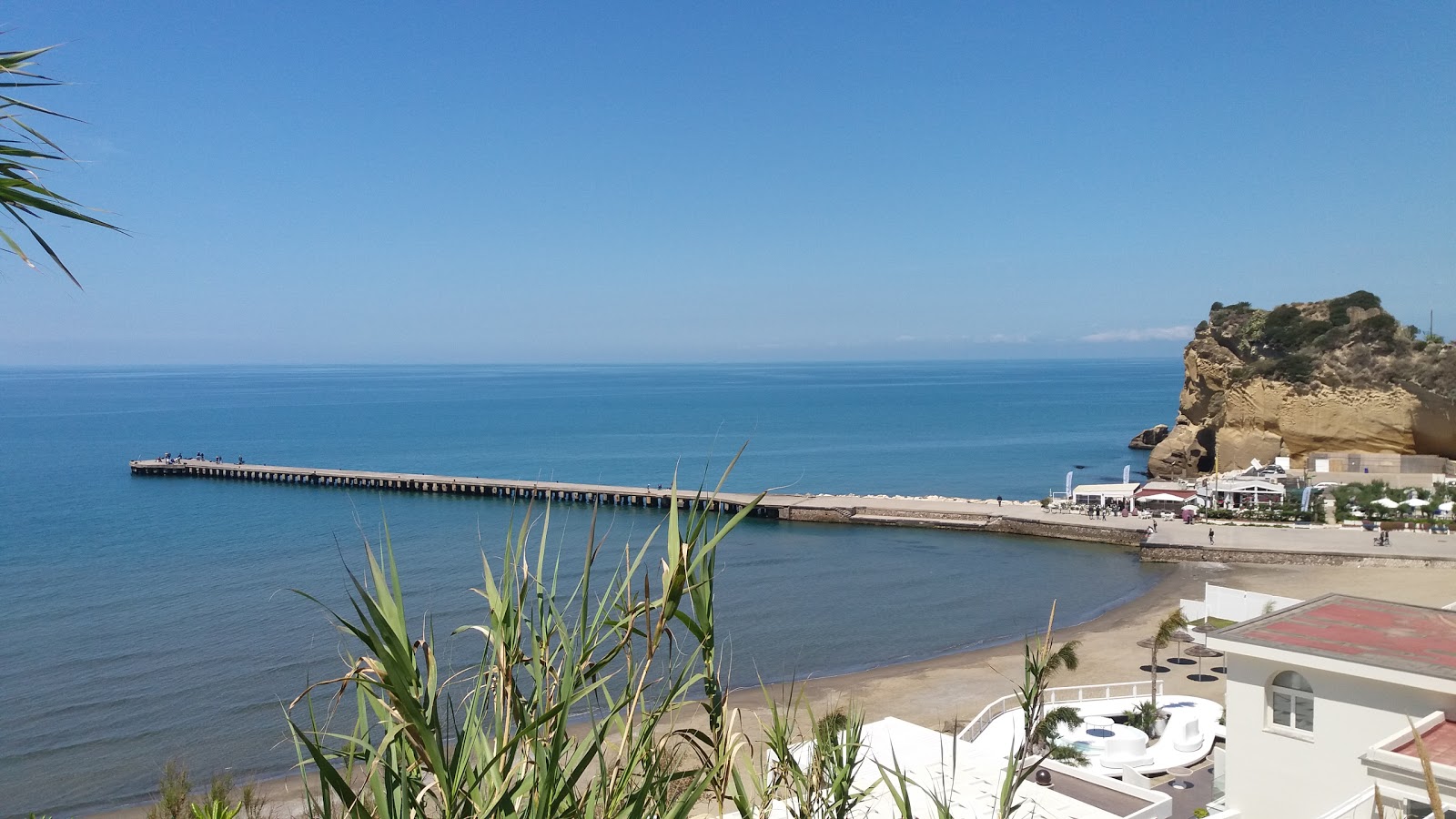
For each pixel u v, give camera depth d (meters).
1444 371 81.12
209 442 162.50
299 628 45.91
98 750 31.33
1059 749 21.31
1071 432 171.75
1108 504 78.25
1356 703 14.57
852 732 6.24
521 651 3.65
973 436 165.62
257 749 30.98
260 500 94.50
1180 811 21.64
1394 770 12.27
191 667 39.84
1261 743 15.59
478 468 125.81
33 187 2.71
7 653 42.22
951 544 71.56
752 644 46.25
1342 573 55.72
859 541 73.44
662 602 3.66
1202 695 34.22
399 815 3.10
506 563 3.68
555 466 127.44
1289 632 16.12
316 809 3.15
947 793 15.23
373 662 3.17
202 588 55.38
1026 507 80.25
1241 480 75.69
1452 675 13.68
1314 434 86.19
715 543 3.71
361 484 103.81
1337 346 87.12
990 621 50.09
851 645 45.94
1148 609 50.84
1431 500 69.06
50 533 75.88
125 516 84.75
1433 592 49.53
